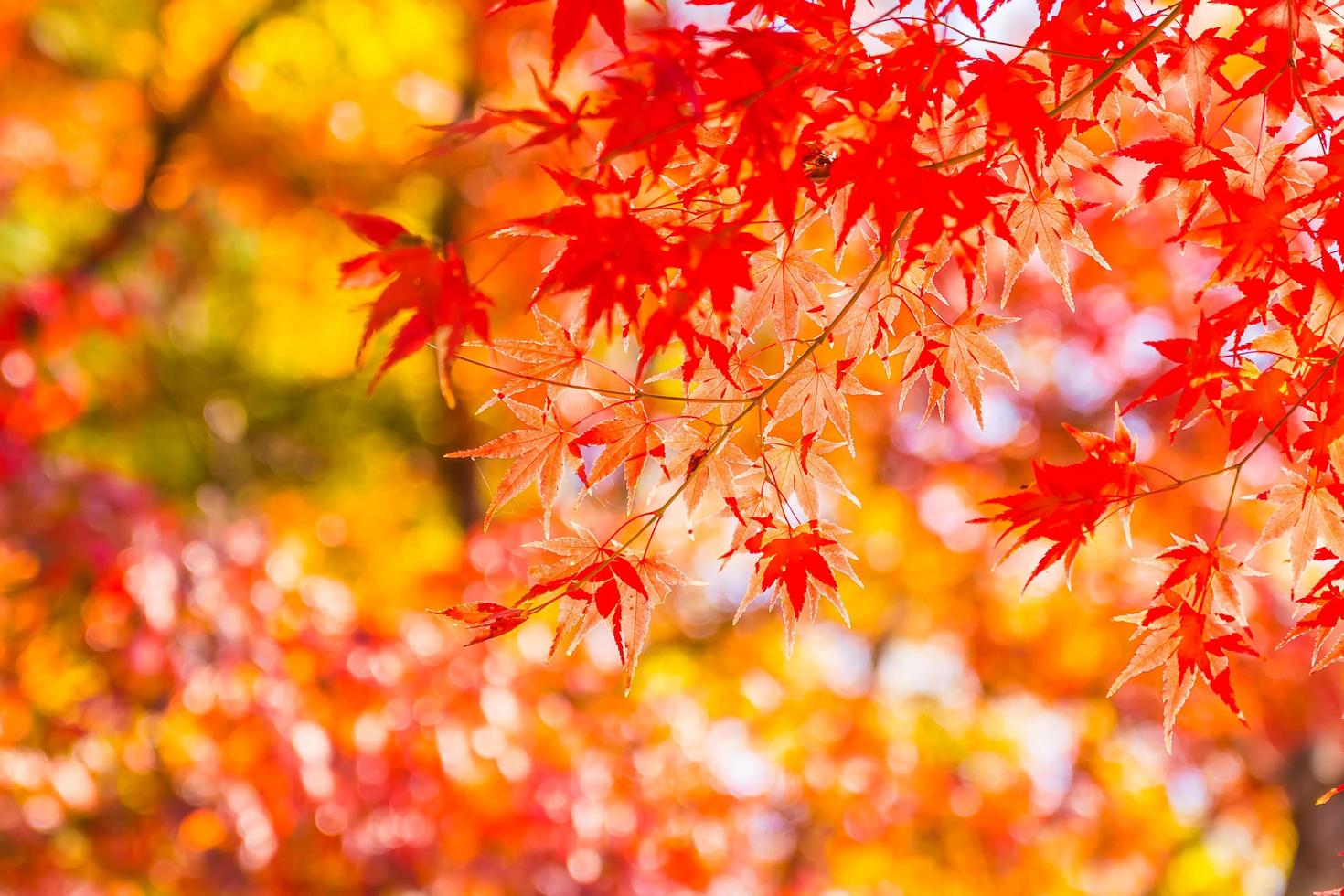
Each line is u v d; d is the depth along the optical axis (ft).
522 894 18.98
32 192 29.84
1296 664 24.25
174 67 29.89
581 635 7.28
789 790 27.53
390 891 18.15
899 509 28.17
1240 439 6.64
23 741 20.83
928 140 6.70
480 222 29.71
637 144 5.31
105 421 35.60
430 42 29.55
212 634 18.81
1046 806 27.99
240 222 31.48
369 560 26.53
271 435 41.06
